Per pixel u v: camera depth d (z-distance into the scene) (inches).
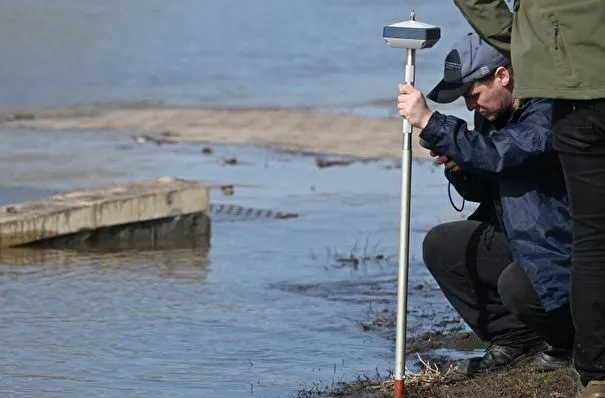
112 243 1466.5
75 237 1449.3
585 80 729.6
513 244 836.0
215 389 940.6
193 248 1450.5
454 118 821.9
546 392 861.2
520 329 914.7
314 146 2074.3
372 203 1673.2
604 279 768.3
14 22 3683.6
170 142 2129.7
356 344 1061.1
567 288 824.3
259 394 925.8
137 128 2279.8
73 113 2474.2
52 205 1461.6
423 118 821.9
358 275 1316.4
